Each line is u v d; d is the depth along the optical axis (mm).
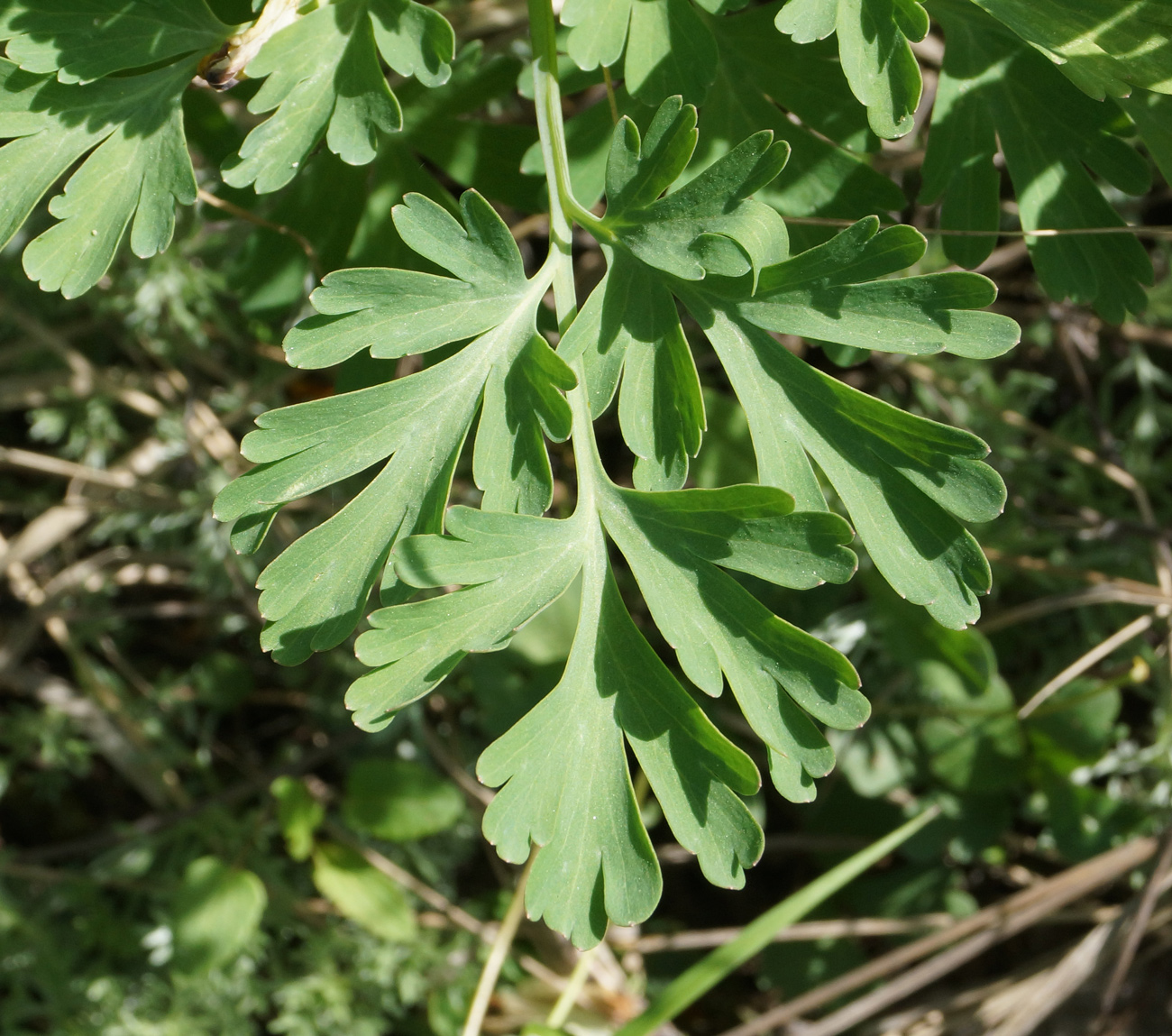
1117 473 377
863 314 227
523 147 270
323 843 386
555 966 375
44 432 399
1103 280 250
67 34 235
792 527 225
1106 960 349
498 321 233
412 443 231
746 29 253
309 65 235
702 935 385
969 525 380
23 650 407
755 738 385
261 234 277
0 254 356
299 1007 380
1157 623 371
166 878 394
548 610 349
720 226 227
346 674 407
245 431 401
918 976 347
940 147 251
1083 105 248
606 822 229
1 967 382
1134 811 359
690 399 232
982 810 378
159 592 436
